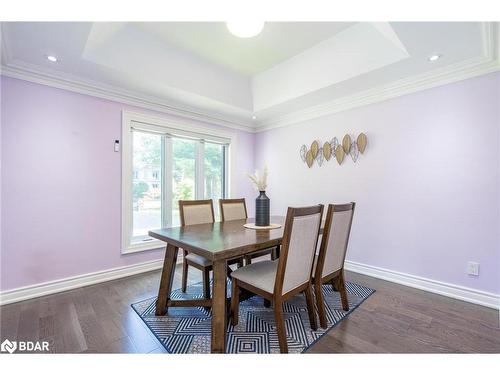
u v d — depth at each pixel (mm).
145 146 3209
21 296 2273
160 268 3227
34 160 2363
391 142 2752
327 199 3367
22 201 2305
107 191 2814
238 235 1898
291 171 3850
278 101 3291
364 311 2064
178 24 2209
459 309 2098
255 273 1767
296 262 1588
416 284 2559
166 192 3367
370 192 2928
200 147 3752
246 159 4379
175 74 2762
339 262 2043
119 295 2385
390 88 2713
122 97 2908
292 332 1764
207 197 3916
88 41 1977
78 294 2404
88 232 2682
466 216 2273
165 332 1765
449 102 2361
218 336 1483
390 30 1877
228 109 3566
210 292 2414
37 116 2377
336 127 3268
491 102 2148
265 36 2416
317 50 2611
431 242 2473
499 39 1850
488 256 2162
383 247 2816
